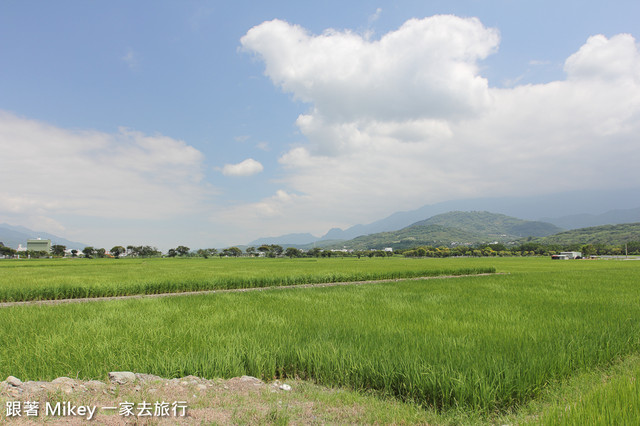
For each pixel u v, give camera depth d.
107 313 10.82
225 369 5.66
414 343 6.52
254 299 14.35
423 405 4.68
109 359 5.91
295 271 34.06
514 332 7.62
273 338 7.18
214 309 11.64
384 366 5.27
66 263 60.62
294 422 3.97
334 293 16.44
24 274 29.97
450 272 35.12
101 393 4.54
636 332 7.48
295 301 13.65
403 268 39.91
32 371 5.44
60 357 6.00
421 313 10.49
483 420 4.25
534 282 21.42
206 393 4.74
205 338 7.27
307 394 4.96
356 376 5.34
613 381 4.72
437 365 5.17
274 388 5.23
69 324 8.88
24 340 7.25
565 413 3.79
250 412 4.10
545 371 5.17
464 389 4.52
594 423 3.56
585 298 13.94
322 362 5.73
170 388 4.85
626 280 22.52
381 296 15.19
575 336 6.99
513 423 4.05
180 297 15.14
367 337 7.07
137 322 9.13
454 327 8.26
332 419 4.11
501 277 25.73
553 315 10.00
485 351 5.97
